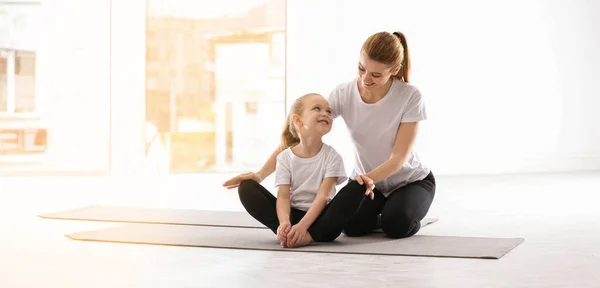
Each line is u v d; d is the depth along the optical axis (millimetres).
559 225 3977
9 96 6441
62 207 4625
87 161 6625
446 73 7582
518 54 7844
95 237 3432
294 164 3301
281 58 7059
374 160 3480
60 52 6535
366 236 3506
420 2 7473
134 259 2936
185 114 6840
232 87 6949
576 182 6590
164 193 5492
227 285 2496
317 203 3217
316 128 3225
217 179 6582
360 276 2633
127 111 6688
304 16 7094
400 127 3365
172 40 6789
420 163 3568
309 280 2572
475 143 7711
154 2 6727
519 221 4129
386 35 3184
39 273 2678
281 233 3154
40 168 6539
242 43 6969
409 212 3408
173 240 3357
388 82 3373
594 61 8102
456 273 2688
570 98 8055
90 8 6582
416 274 2668
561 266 2834
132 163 6711
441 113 7570
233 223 3914
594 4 8070
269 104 7039
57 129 6551
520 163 7867
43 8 6484
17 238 3436
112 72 6645
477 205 4895
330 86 7180
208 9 6871
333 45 7180
